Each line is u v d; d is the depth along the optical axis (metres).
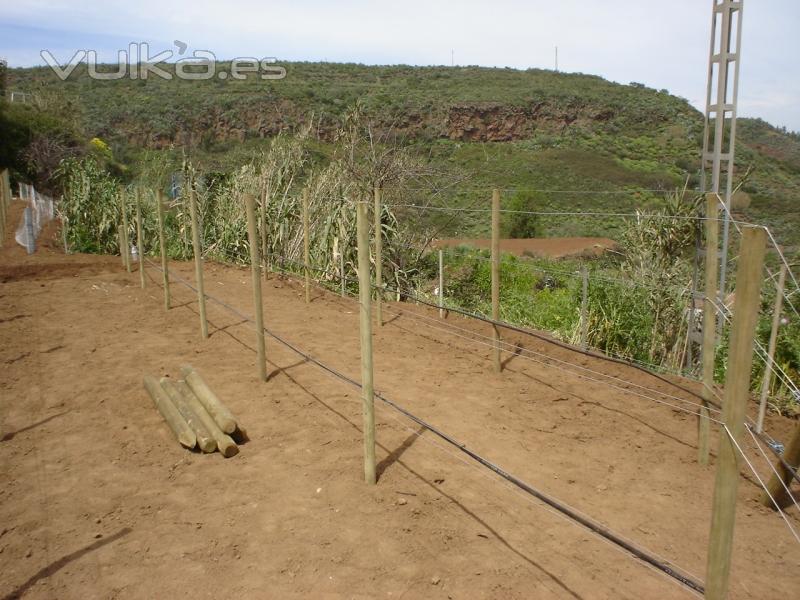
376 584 3.49
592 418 5.97
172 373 7.18
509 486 4.64
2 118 32.78
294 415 5.96
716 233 4.65
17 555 3.73
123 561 3.67
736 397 2.58
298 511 4.25
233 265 14.93
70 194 18.02
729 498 2.66
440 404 6.23
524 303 10.74
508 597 3.40
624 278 8.38
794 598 3.49
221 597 3.37
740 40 6.63
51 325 9.30
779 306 5.30
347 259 11.82
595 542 3.95
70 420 5.84
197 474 4.80
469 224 31.94
